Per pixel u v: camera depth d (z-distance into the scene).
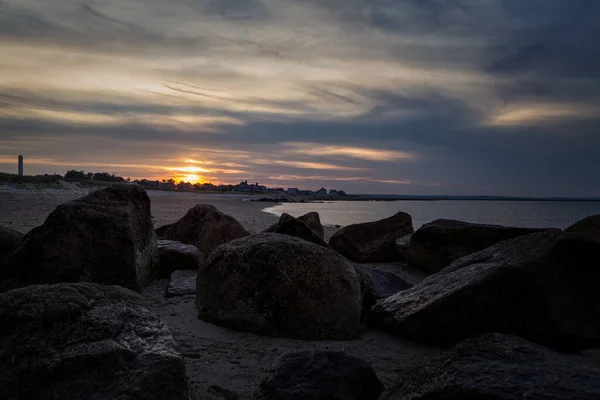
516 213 61.00
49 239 6.64
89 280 6.72
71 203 7.18
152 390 2.91
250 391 3.79
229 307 5.43
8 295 3.63
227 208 41.66
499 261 5.90
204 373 4.09
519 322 5.01
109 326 3.41
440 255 10.12
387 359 4.74
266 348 4.82
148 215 8.22
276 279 5.27
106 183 71.06
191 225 11.77
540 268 5.17
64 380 3.00
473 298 5.07
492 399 2.83
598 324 5.05
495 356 3.35
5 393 2.96
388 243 12.00
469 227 9.86
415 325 5.23
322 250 5.63
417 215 50.94
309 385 3.46
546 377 3.01
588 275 5.29
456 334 5.07
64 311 3.43
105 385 2.95
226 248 5.81
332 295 5.32
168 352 3.20
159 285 7.75
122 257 6.99
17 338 3.24
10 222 16.38
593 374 3.06
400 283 8.10
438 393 3.03
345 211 54.59
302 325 5.20
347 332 5.33
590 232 9.66
